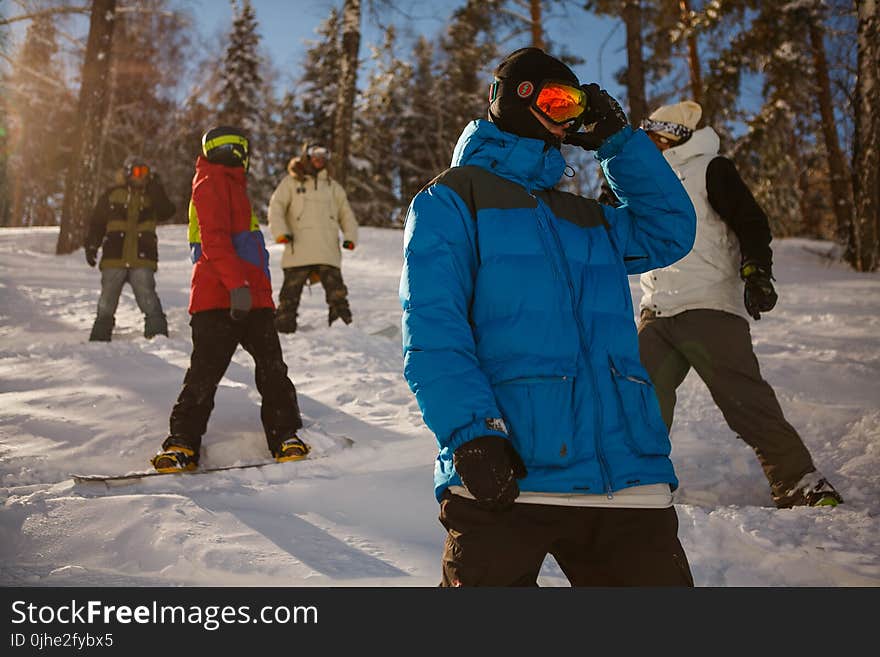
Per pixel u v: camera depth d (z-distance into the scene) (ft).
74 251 47.42
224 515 9.61
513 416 5.60
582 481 5.50
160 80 111.96
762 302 10.57
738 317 11.15
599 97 6.66
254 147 114.52
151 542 8.76
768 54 61.11
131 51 103.40
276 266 43.16
